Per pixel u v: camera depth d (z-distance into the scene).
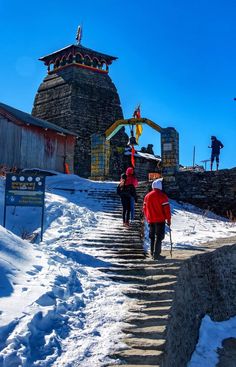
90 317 6.43
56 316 6.05
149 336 6.05
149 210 9.30
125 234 11.29
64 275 7.32
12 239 7.96
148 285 7.75
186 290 8.40
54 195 15.34
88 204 15.32
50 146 25.44
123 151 36.44
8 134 23.11
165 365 5.69
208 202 19.88
